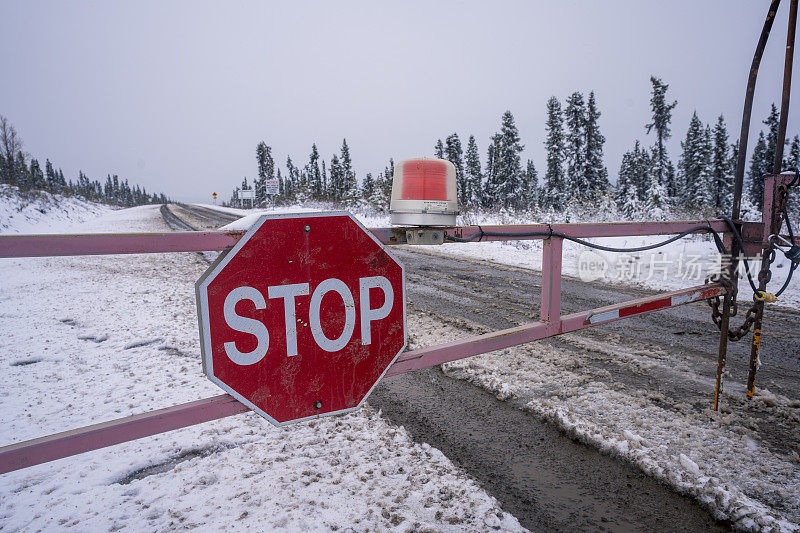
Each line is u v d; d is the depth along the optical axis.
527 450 3.00
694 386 3.87
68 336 6.07
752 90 3.19
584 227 2.54
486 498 2.46
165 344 5.58
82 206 52.66
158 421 1.49
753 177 44.81
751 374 3.54
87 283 10.02
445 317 6.32
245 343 1.52
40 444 1.33
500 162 42.53
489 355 4.71
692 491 2.49
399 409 3.65
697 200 38.62
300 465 2.85
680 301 3.04
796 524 2.20
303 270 1.60
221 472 2.82
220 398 1.59
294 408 1.64
